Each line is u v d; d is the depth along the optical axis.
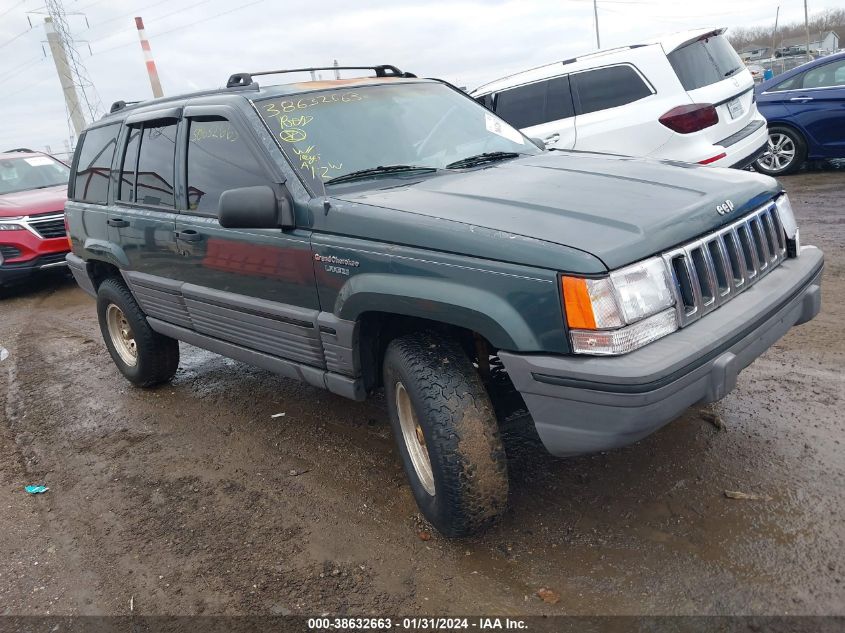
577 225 2.51
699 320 2.54
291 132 3.46
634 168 3.27
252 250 3.47
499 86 7.96
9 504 3.76
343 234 3.00
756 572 2.52
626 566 2.65
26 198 9.23
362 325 3.07
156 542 3.23
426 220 2.72
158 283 4.30
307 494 3.47
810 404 3.62
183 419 4.59
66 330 7.30
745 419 3.56
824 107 9.17
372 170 3.42
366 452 3.81
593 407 2.34
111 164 4.79
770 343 2.74
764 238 2.93
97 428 4.63
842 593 2.38
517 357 2.45
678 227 2.54
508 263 2.45
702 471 3.17
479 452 2.65
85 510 3.60
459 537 2.87
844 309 4.77
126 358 5.25
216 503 3.49
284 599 2.73
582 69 7.34
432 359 2.74
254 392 4.89
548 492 3.18
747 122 7.28
